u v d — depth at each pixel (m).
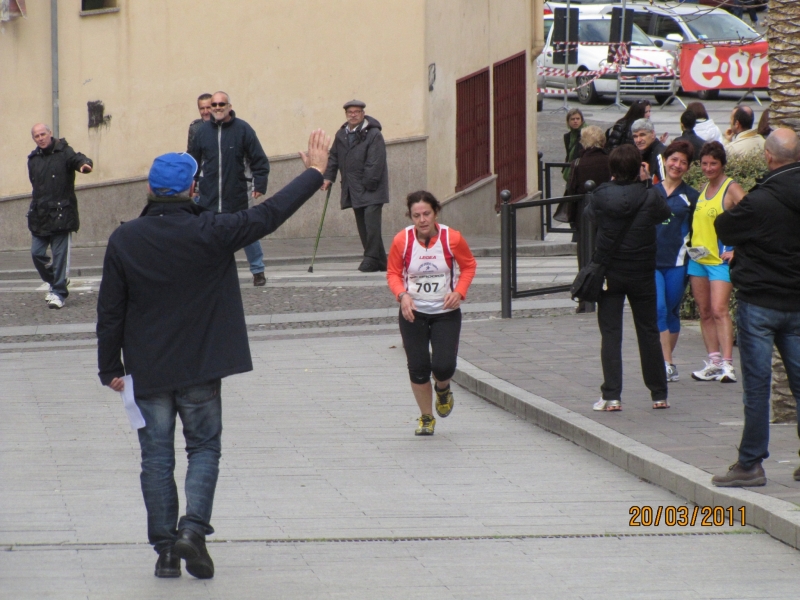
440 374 22.89
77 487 20.12
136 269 15.04
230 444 23.06
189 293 15.14
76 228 39.03
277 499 19.42
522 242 55.06
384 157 44.00
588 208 23.86
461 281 22.70
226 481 20.48
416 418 25.27
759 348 18.17
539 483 20.39
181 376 15.15
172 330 15.12
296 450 22.66
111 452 22.55
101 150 54.22
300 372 29.62
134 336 15.21
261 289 41.50
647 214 23.47
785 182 17.88
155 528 15.46
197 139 40.47
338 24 53.72
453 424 24.80
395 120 53.84
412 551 16.77
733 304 29.94
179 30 53.84
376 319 36.59
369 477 20.78
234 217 15.17
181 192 15.34
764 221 17.81
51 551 16.64
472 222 58.94
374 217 44.12
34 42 53.50
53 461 21.86
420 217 22.31
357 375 29.31
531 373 27.94
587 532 17.64
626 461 21.09
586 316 35.53
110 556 16.45
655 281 24.39
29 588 15.07
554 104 98.94
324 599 14.77
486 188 60.38
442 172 55.94
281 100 54.22
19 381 28.89
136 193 54.41
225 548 16.84
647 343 24.20
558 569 15.97
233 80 54.12
